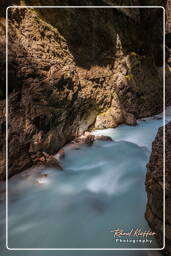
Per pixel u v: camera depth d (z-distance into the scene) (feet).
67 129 25.38
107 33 32.73
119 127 32.42
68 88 24.91
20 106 19.38
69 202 16.47
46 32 23.77
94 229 13.97
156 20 44.14
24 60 20.01
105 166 21.89
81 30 28.60
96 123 30.50
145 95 38.75
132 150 25.27
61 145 24.26
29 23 22.02
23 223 14.58
